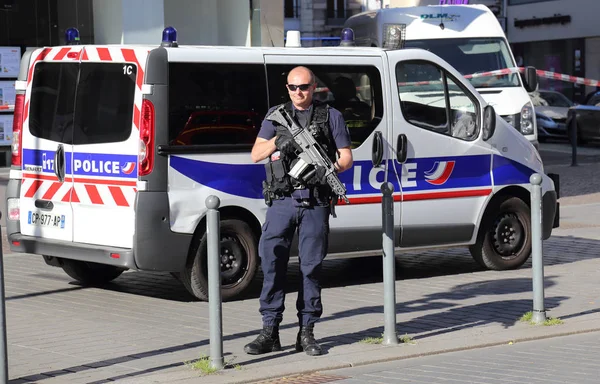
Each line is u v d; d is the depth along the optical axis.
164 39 12.82
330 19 77.44
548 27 63.59
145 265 12.48
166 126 12.44
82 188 13.05
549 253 17.44
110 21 24.47
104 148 12.80
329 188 10.12
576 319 12.07
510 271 15.63
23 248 13.71
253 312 12.53
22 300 13.29
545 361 10.16
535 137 24.73
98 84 12.95
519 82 25.06
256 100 13.15
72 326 11.68
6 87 25.31
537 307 11.87
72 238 13.23
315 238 10.12
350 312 12.53
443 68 14.72
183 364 9.91
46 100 13.59
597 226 20.86
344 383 9.30
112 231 12.75
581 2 61.31
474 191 14.97
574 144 32.91
